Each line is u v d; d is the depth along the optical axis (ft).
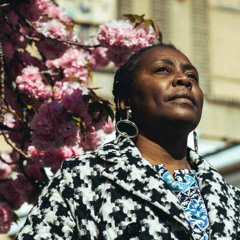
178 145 8.81
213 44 42.91
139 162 8.30
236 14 43.98
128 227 7.83
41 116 12.86
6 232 15.10
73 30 14.82
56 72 14.57
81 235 8.04
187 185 8.44
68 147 12.99
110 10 39.75
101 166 8.41
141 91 8.91
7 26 14.85
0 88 14.34
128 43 13.89
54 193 8.29
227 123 41.57
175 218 7.81
